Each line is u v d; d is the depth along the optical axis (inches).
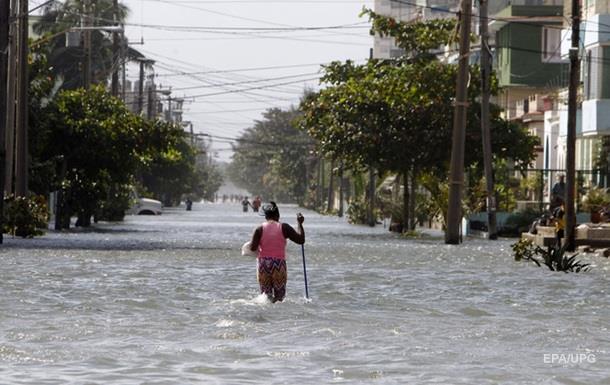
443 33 4938.5
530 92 6525.6
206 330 1385.3
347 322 1492.4
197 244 3563.0
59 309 1588.3
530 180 5236.2
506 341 1322.6
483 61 4247.0
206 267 2448.3
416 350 1240.2
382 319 1535.4
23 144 3786.9
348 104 4842.5
